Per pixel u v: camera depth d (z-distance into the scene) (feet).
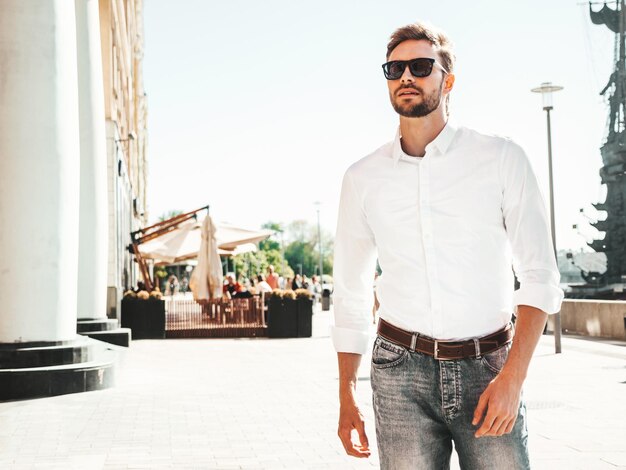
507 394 7.42
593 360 43.27
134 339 65.21
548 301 7.61
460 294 8.07
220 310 67.62
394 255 8.38
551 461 19.49
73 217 32.42
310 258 483.10
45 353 31.17
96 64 46.21
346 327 9.04
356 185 8.75
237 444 21.80
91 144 46.68
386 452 8.32
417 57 8.10
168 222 81.10
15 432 23.53
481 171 8.04
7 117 30.94
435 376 8.08
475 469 8.02
